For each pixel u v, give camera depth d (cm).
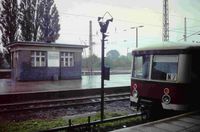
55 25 3747
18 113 1219
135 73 1068
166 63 937
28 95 1536
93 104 1474
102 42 940
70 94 1717
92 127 886
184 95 887
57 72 2619
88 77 3173
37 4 3591
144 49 1026
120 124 942
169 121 782
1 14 3422
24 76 2431
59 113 1239
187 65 885
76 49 2730
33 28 3572
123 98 1664
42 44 2480
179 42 989
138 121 995
